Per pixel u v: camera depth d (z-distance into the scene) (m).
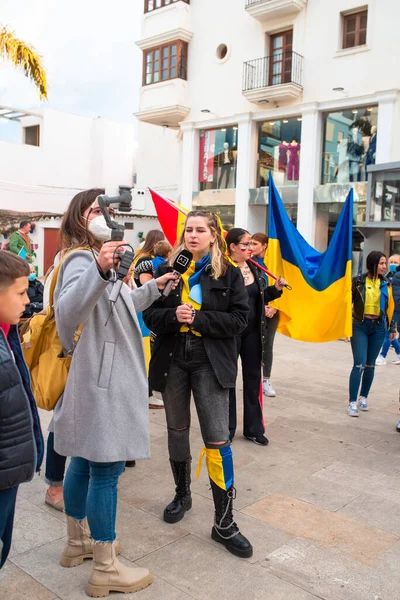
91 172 28.64
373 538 3.11
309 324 5.58
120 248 2.17
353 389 5.50
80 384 2.41
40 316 2.62
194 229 3.07
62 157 27.39
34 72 13.33
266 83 16.19
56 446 2.48
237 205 17.16
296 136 15.99
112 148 28.59
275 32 16.12
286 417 5.41
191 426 4.98
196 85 18.05
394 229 11.95
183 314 2.86
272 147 16.58
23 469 2.01
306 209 15.62
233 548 2.89
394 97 13.69
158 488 3.70
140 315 4.53
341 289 5.44
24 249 10.12
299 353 8.94
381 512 3.44
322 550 2.96
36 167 26.28
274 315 6.06
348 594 2.58
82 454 2.40
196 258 3.20
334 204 15.55
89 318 2.39
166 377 3.09
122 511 3.36
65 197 27.09
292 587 2.62
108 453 2.37
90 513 2.51
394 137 13.90
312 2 15.15
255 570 2.76
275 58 16.09
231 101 17.19
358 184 14.69
